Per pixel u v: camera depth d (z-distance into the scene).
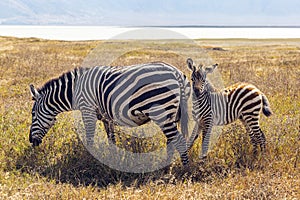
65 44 33.62
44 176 6.11
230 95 6.89
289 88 11.88
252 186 5.21
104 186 5.93
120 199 4.98
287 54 25.77
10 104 9.80
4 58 18.83
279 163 6.30
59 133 7.50
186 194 5.07
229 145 6.85
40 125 6.96
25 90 12.16
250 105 6.80
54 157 6.63
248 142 7.06
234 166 6.37
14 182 5.68
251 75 14.48
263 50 31.14
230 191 5.21
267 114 6.95
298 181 5.52
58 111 6.96
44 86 6.96
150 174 6.15
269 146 6.89
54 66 16.73
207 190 5.21
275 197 4.96
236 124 7.50
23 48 27.45
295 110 9.18
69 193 5.22
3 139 7.23
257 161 6.40
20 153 6.79
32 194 5.03
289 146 6.92
